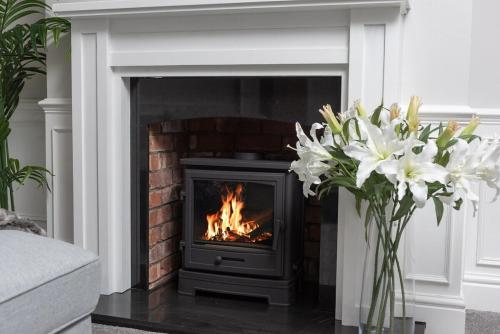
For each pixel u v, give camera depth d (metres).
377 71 2.36
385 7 2.31
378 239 1.85
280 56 2.48
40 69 3.48
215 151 3.27
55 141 3.00
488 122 2.75
